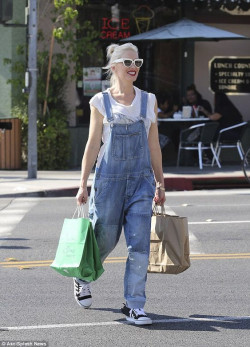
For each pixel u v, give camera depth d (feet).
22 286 31.65
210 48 78.89
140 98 26.45
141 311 26.35
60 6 71.10
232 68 79.25
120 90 26.45
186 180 65.87
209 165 75.25
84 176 26.61
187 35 71.77
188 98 76.23
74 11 71.00
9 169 72.79
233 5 78.13
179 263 27.04
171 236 27.02
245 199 57.52
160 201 27.35
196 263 35.86
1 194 58.13
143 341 24.61
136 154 26.20
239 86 79.51
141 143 26.22
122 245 39.93
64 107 75.25
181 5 77.51
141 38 73.00
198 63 78.79
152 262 27.27
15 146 72.84
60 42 72.84
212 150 74.18
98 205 26.32
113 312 27.89
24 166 74.74
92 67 76.23
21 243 40.37
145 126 26.50
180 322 26.73
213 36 71.61
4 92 74.69
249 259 36.73
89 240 26.16
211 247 39.29
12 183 63.26
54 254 37.81
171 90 78.59
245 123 73.20
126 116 26.12
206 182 66.69
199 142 73.00
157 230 27.12
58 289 31.22
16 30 74.02
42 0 73.67
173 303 29.14
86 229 26.03
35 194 59.31
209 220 46.78
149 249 26.35
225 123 78.18
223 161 78.59
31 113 65.46
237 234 42.70
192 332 25.59
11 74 74.38
